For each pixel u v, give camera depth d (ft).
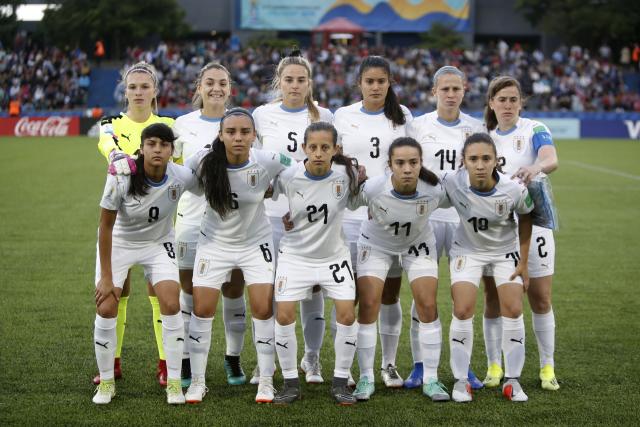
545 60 133.69
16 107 108.58
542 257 19.36
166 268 18.43
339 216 18.57
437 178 18.69
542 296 19.39
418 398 18.63
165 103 116.78
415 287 18.85
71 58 127.95
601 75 126.72
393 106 20.44
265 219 19.24
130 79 20.02
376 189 18.51
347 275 18.62
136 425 16.69
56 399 18.19
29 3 137.80
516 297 18.52
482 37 144.87
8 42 128.36
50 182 58.23
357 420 17.08
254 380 19.77
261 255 18.69
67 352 21.50
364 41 142.82
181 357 18.26
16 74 120.06
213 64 20.75
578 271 32.07
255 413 17.51
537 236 19.42
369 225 19.33
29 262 32.60
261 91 117.80
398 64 125.39
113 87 123.24
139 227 18.25
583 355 21.59
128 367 20.67
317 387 19.54
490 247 18.90
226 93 20.65
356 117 20.56
